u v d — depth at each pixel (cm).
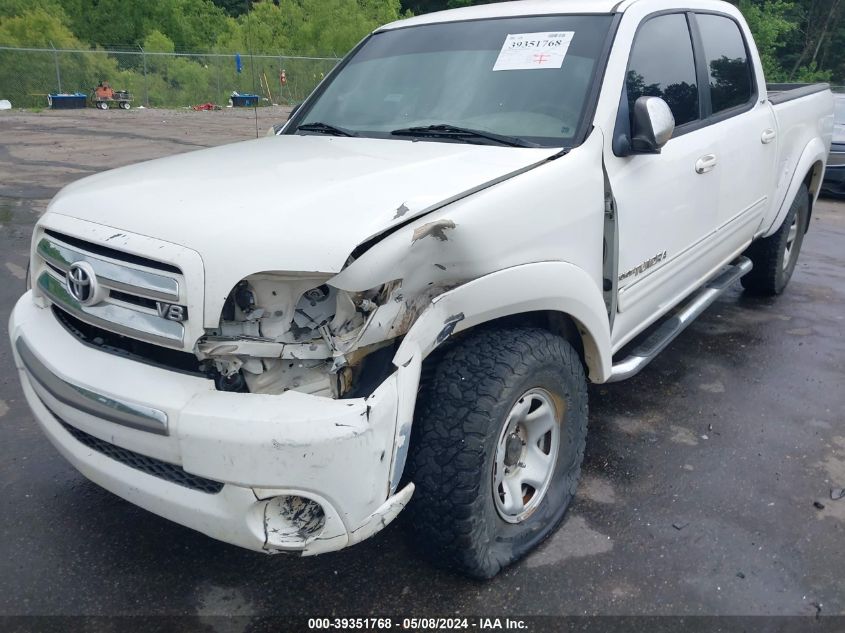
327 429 199
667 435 373
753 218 471
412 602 254
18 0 3731
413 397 217
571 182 277
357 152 292
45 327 256
